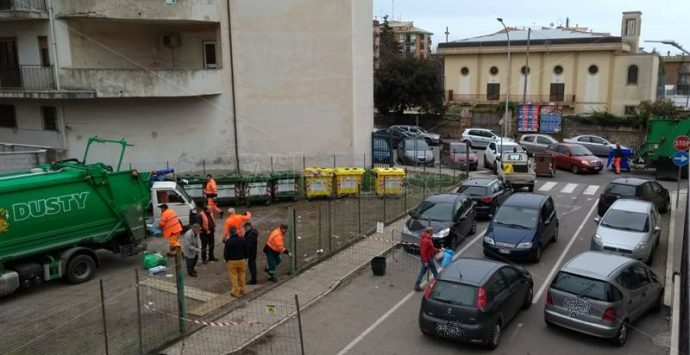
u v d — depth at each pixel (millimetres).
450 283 11852
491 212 22703
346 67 29500
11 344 11664
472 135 45031
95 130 26609
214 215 22703
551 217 19031
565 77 56250
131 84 25641
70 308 13539
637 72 53531
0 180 14219
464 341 11461
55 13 25266
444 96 59750
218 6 27375
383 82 55094
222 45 27719
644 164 33438
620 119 46344
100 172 15703
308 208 23984
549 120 48812
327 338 12297
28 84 25984
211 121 28094
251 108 28562
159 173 24141
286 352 11617
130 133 27094
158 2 26031
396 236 19844
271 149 29141
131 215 16344
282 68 28641
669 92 88375
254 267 15219
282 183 24797
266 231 20375
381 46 86688
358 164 30922
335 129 29891
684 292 11102
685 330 8734
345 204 24625
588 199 26375
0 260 13812
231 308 13664
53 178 14867
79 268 15266
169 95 26328
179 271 12164
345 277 15922
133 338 11953
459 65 60594
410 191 27422
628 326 12070
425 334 12266
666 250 18469
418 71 54031
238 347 11766
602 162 34375
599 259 12859
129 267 16672
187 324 12625
